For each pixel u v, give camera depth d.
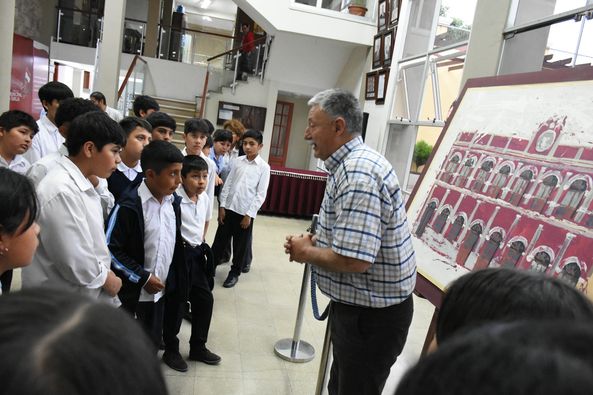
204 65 9.29
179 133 8.58
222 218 3.54
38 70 7.07
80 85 9.34
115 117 4.00
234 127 4.86
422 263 1.69
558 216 1.24
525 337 0.31
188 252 2.20
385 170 1.38
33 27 9.28
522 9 2.77
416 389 0.31
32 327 0.29
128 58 9.06
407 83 5.61
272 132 9.17
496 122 1.66
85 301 0.34
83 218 1.37
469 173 1.69
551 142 1.37
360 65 7.34
